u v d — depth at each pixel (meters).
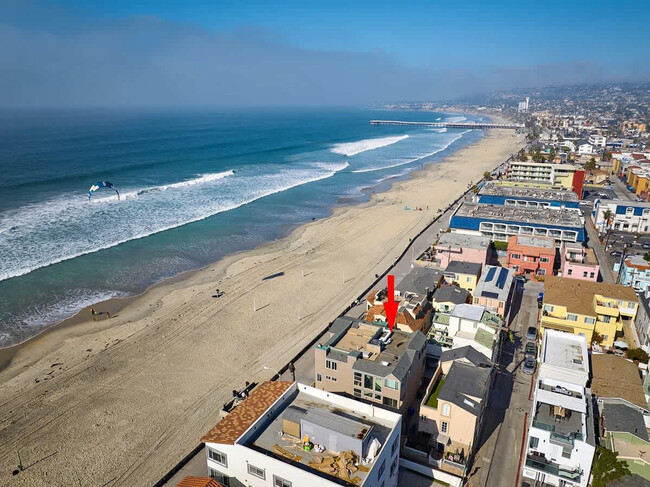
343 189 158.50
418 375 50.50
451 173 191.12
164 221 115.12
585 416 40.38
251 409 41.12
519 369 58.69
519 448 45.47
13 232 101.31
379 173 190.12
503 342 63.75
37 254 90.88
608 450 36.53
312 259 94.88
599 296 65.12
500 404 52.06
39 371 57.44
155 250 97.25
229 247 101.44
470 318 57.44
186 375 57.06
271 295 78.50
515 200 120.25
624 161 190.25
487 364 48.72
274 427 37.38
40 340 64.19
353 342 50.66
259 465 33.75
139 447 45.69
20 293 76.31
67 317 70.31
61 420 49.16
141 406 51.50
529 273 86.75
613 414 42.22
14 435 46.91
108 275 84.69
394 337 52.31
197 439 46.81
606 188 163.62
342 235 109.75
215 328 67.81
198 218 118.62
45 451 45.03
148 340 64.56
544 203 117.88
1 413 49.97
